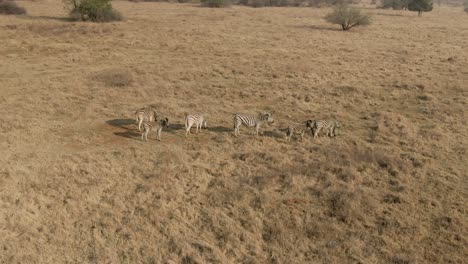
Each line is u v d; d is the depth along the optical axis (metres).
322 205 12.65
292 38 41.09
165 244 10.91
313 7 88.69
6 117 18.17
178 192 13.00
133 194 12.91
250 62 30.14
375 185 13.75
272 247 10.91
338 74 27.47
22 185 13.03
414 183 13.86
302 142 16.91
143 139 16.84
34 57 30.17
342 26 48.75
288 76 26.73
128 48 34.22
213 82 25.22
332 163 14.88
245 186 13.34
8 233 10.88
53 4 69.38
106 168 14.28
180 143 16.67
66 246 10.64
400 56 33.38
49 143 16.09
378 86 24.95
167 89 23.45
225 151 16.00
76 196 12.61
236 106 21.12
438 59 32.56
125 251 10.57
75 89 22.80
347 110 20.95
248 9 76.56
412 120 19.66
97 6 48.53
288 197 12.94
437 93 23.73
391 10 87.81
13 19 47.41
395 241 11.17
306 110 20.67
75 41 36.12
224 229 11.46
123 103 20.98
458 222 11.80
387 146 16.66
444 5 138.75
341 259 10.57
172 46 35.31
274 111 20.52
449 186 13.64
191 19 54.38
